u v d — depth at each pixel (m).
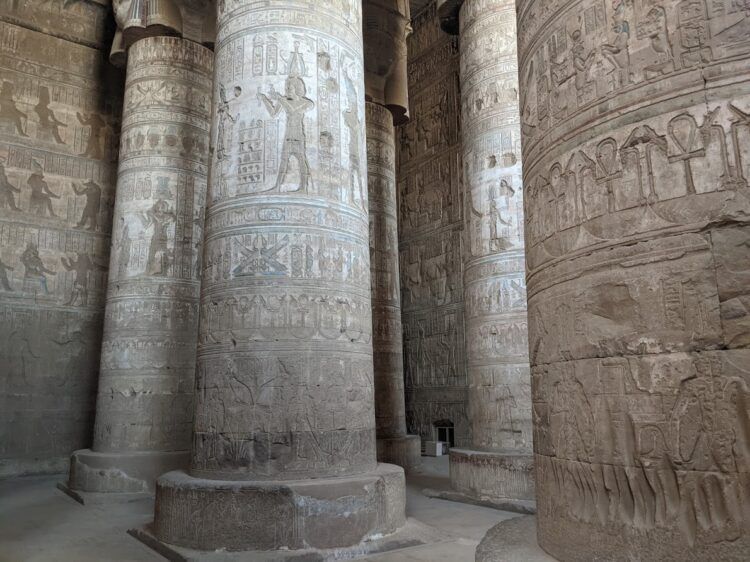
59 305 14.48
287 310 7.00
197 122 12.52
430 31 19.19
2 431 13.42
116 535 7.68
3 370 13.60
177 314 11.66
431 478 12.26
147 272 11.59
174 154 12.13
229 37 7.95
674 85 2.80
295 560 5.98
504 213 10.40
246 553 6.09
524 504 8.63
